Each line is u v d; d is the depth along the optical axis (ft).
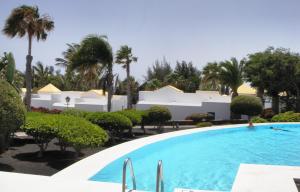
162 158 47.65
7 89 34.83
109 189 24.81
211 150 57.26
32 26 98.68
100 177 32.01
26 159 41.55
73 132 38.73
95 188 25.03
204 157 50.31
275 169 29.63
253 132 83.05
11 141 51.13
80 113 64.03
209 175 38.58
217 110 117.60
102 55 92.84
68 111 63.82
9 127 34.27
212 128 75.77
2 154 43.86
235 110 110.22
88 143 38.40
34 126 40.55
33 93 168.55
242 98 109.70
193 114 107.34
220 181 36.09
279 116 100.37
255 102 108.47
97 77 105.81
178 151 54.80
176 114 118.42
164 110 77.82
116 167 36.70
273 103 135.13
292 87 132.16
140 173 37.32
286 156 53.98
